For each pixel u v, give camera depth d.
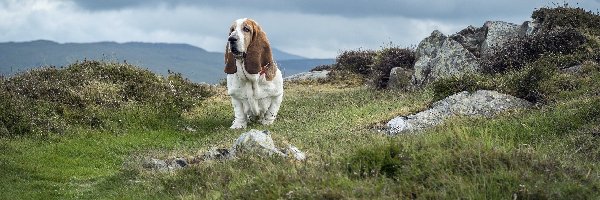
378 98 20.66
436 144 11.05
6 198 11.94
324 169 10.65
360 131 15.20
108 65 22.27
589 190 9.13
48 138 16.75
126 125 18.22
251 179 10.74
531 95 16.52
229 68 17.98
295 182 10.08
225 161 12.41
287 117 19.08
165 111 19.52
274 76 18.28
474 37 24.00
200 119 19.66
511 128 13.76
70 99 19.17
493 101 16.20
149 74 22.55
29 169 13.84
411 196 9.27
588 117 13.65
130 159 14.68
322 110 19.50
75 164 14.69
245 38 17.62
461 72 22.03
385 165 10.42
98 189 12.70
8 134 16.69
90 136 17.12
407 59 24.73
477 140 11.05
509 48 21.56
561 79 17.02
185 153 14.35
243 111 18.31
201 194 11.06
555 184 9.27
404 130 15.05
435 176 9.73
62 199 12.13
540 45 21.20
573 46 20.98
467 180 9.51
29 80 20.06
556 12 23.14
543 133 13.44
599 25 22.81
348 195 9.28
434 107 16.50
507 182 9.30
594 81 16.64
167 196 11.50
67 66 22.50
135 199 11.66
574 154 11.78
